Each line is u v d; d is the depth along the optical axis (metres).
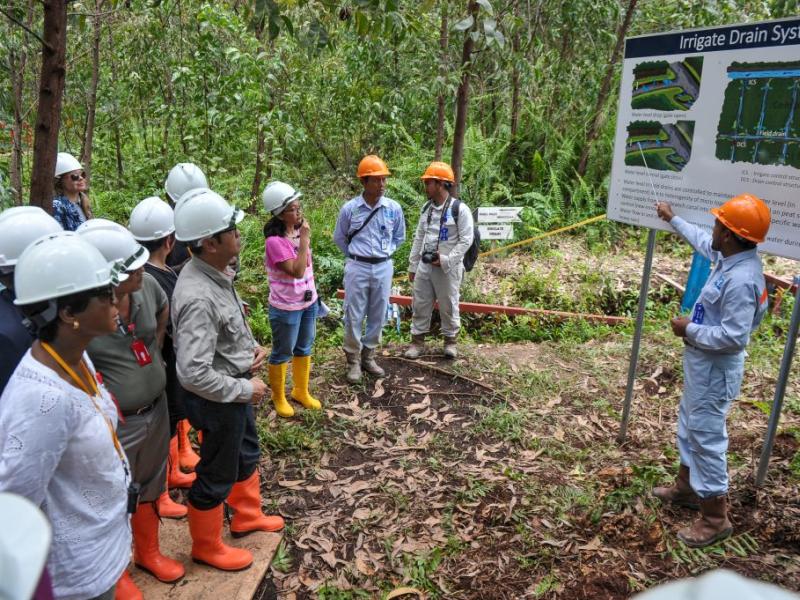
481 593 3.02
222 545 3.05
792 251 3.13
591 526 3.45
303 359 4.66
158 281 3.13
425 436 4.43
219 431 2.77
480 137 9.17
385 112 8.92
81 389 1.81
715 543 3.26
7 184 4.73
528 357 5.72
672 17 8.46
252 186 9.12
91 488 1.83
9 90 5.97
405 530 3.46
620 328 6.43
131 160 10.09
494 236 7.40
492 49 7.36
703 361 3.13
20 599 0.74
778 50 3.01
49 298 1.67
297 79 8.88
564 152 9.23
